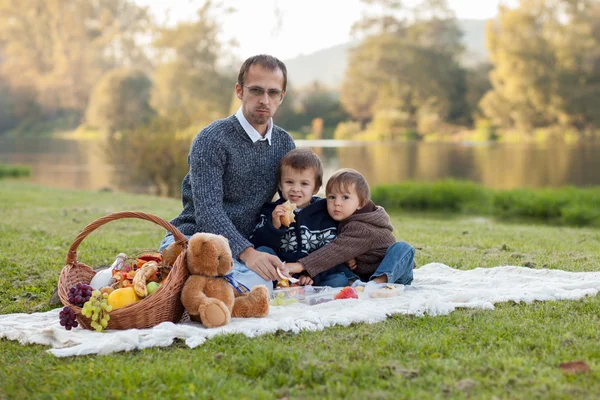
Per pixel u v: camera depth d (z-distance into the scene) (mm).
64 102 49438
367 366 2162
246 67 3135
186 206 3256
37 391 2104
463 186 13969
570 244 5262
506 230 6496
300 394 1996
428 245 5137
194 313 2711
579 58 33719
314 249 3350
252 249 2996
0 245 4875
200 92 38719
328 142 40344
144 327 2682
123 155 16609
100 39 48281
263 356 2273
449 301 3094
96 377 2172
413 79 42969
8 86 50281
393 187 14336
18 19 49688
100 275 2932
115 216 2928
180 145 15742
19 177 19062
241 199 3236
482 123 40062
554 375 2066
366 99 45250
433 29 43625
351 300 3045
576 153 27453
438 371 2137
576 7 33938
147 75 43750
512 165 23594
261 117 3139
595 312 2846
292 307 3027
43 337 2621
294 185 3320
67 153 31625
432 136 42094
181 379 2115
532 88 34312
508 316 2801
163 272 2887
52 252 4586
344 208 3336
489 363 2184
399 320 2783
